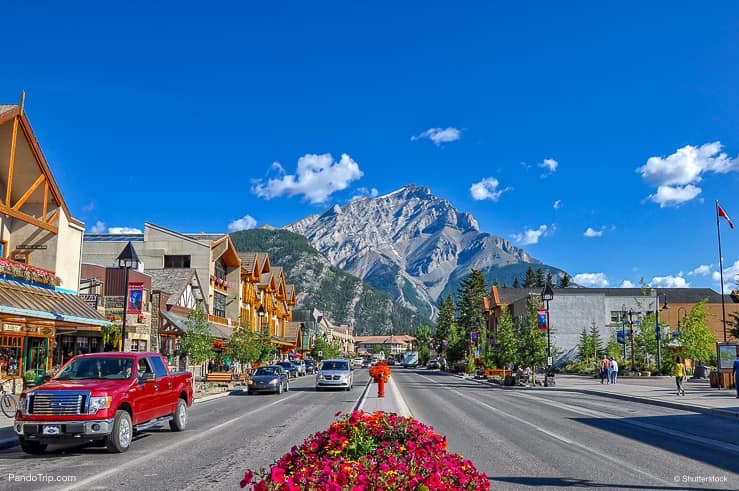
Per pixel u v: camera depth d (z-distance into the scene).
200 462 11.77
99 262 57.06
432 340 156.62
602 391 35.72
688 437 15.92
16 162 27.81
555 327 78.00
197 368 49.34
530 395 34.69
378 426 6.77
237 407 25.48
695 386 41.91
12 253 28.86
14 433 15.03
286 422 19.27
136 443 14.51
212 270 59.00
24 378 25.23
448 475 5.52
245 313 69.81
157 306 39.09
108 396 12.77
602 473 10.68
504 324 57.53
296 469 5.75
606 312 80.50
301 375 71.44
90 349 34.53
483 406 25.78
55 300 25.95
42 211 29.41
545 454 12.77
